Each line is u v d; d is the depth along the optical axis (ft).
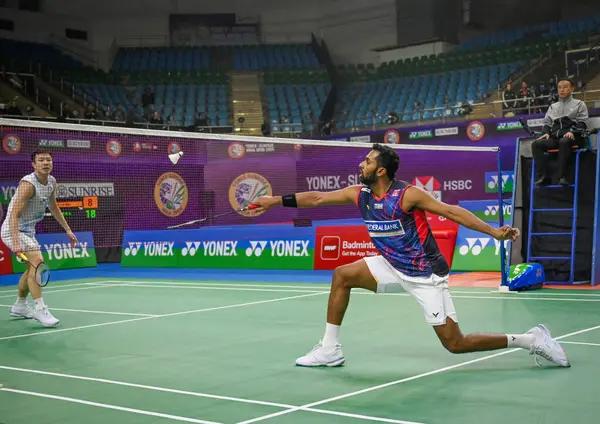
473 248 42.16
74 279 46.29
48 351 20.98
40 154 25.59
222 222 59.88
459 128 63.16
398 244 16.40
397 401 14.17
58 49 99.55
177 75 98.78
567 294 31.71
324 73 101.55
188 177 59.62
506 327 23.24
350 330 23.35
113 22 104.01
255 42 108.06
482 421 12.60
